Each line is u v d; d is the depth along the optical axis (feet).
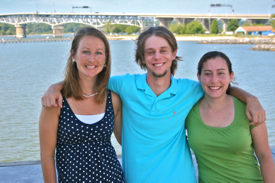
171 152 6.70
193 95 6.90
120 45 206.39
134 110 6.75
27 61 98.43
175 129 6.79
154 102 6.64
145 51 6.68
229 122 6.46
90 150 6.19
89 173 6.11
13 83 52.75
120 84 6.83
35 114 31.01
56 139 6.30
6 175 8.80
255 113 6.06
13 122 28.02
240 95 6.59
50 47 193.26
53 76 61.93
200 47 162.09
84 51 6.17
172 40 6.64
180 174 6.70
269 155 6.38
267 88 44.47
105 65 6.54
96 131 6.24
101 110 6.47
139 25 345.92
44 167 6.24
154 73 6.58
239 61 88.48
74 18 386.11
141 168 6.70
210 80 6.41
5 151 20.90
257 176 6.56
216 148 6.55
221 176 6.65
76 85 6.21
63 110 6.15
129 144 6.89
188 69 68.64
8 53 141.79
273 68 70.38
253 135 6.42
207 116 6.70
